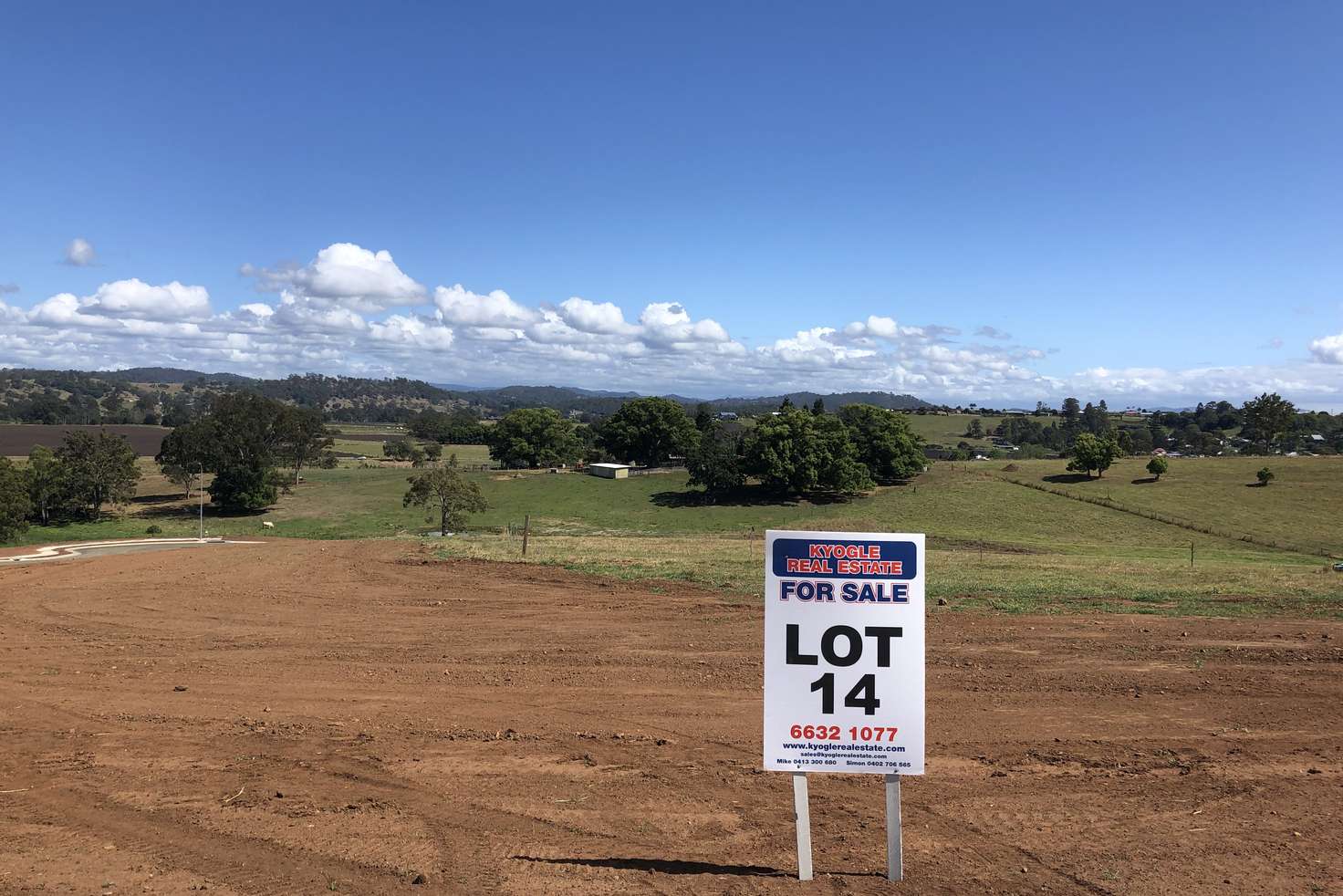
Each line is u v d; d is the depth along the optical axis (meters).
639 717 9.48
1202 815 6.76
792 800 7.11
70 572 22.59
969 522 68.31
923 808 6.91
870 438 86.38
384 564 23.47
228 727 9.16
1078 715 9.40
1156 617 14.70
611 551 28.52
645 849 6.14
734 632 13.98
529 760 8.10
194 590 18.86
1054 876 5.68
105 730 9.09
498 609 16.38
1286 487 77.31
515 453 106.19
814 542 5.37
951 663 11.60
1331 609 15.35
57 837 6.37
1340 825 6.54
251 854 6.05
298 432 86.06
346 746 8.51
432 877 5.66
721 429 105.44
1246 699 9.95
